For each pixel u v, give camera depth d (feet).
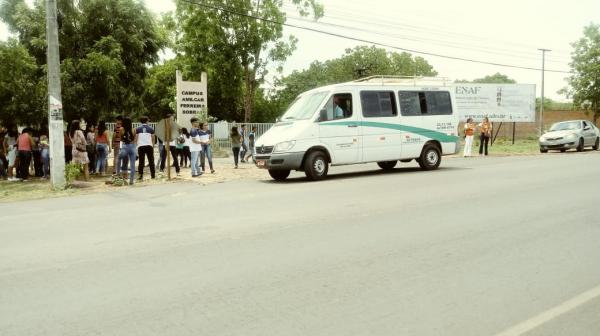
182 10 134.21
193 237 23.85
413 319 13.84
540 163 57.57
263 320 13.93
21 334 13.38
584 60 151.74
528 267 18.29
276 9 133.90
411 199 33.06
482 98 122.11
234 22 131.95
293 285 16.70
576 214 27.35
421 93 53.78
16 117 62.64
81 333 13.35
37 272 18.94
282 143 45.93
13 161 57.93
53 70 46.16
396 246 21.33
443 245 21.38
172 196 38.81
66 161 58.70
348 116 48.93
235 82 139.23
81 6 69.15
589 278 17.07
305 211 29.73
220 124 100.83
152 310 14.80
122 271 18.70
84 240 24.11
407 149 52.39
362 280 17.10
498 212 28.22
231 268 18.70
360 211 29.27
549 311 14.34
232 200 35.24
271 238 23.20
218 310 14.70
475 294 15.67
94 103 68.64
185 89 86.74
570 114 167.94
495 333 12.98
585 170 48.24
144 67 72.84
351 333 13.01
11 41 61.31
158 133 50.47
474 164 59.77
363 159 49.73
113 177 48.85
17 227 28.32
